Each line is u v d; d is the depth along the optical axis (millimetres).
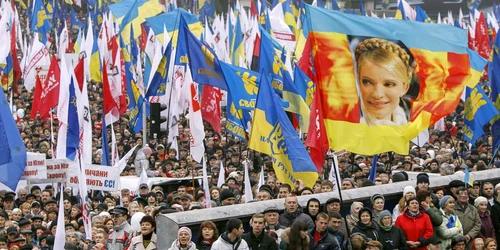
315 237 26531
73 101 43375
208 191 38062
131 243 26391
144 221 26219
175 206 31859
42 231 34969
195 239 25922
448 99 33844
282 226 27578
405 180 37500
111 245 30266
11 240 32438
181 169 47719
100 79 77500
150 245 26203
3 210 36438
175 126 57375
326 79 33188
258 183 43906
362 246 25719
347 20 33031
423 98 33938
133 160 58906
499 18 129625
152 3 85000
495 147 43812
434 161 50219
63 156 42969
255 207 27953
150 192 37344
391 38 33312
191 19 73875
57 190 43969
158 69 57781
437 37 33906
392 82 33500
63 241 31406
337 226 26625
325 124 33344
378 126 33469
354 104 33188
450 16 117812
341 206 28734
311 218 28094
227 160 57250
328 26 33000
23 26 151125
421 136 57125
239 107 47781
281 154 35312
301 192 33625
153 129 53969
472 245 30781
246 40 86938
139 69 78750
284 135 35281
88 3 129625
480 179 37219
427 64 33844
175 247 23891
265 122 35656
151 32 75188
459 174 36875
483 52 86188
